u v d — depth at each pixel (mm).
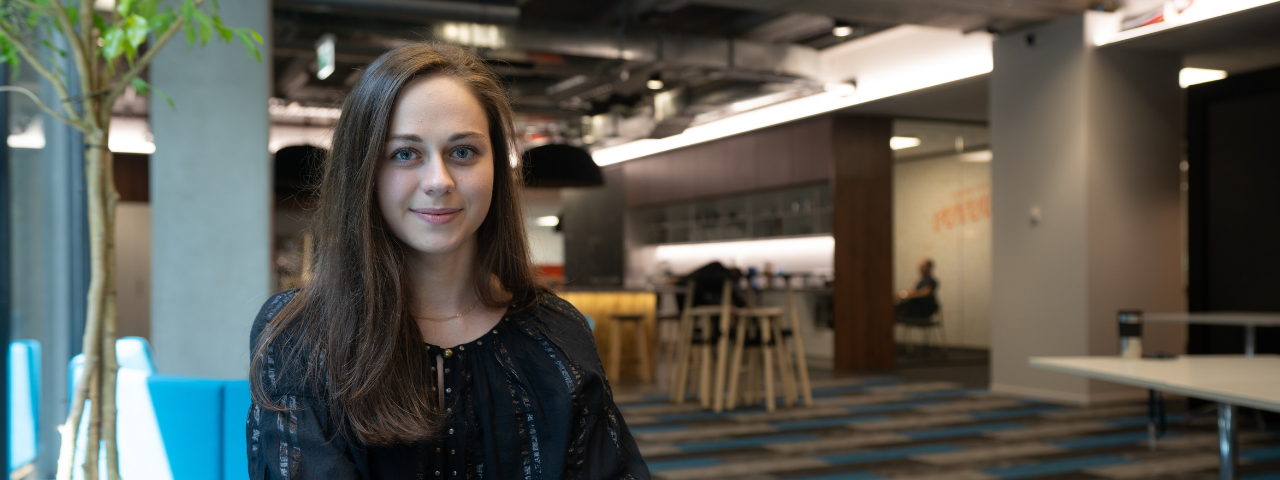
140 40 1924
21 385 3316
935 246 10922
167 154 4160
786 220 11547
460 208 825
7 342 2871
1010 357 7828
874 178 10430
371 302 793
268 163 4273
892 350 10461
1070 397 7246
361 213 802
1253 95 6797
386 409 780
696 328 7566
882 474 4746
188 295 4156
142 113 11898
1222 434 3354
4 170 2887
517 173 923
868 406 7152
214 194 4203
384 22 7059
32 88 3512
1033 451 5316
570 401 869
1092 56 7148
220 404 2297
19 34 2037
